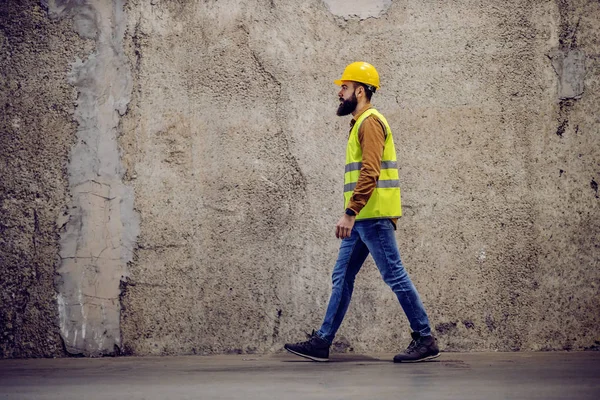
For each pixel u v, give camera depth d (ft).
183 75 20.43
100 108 20.34
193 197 20.25
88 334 19.98
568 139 20.20
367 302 19.95
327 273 20.07
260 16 20.39
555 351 19.80
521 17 20.34
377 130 16.87
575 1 20.34
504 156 20.20
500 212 20.08
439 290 19.98
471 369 16.02
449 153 20.20
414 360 17.33
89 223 20.17
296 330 19.99
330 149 20.26
